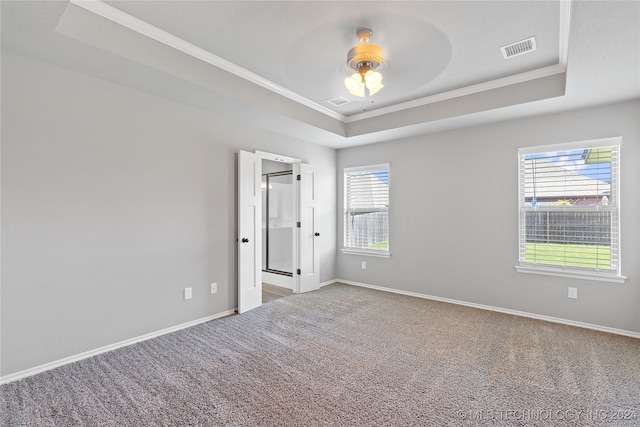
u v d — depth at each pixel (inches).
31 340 90.4
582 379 88.3
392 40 98.3
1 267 85.7
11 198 87.2
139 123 113.6
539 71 117.2
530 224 142.0
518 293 144.4
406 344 112.1
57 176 95.0
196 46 103.1
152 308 117.7
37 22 73.9
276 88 134.3
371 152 194.5
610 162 124.6
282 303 162.4
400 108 154.9
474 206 156.3
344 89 137.3
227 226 144.9
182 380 87.8
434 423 70.2
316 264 191.9
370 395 81.0
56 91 94.6
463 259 159.9
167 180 122.3
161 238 120.4
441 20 88.0
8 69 86.6
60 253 95.7
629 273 119.8
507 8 82.7
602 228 125.6
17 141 88.0
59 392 81.7
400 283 182.9
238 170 146.7
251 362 98.5
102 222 104.6
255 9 83.9
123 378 88.7
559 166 135.3
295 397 80.0
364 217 199.9
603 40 80.0
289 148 176.2
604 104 123.4
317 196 193.5
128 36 90.0
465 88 133.9
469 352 105.7
